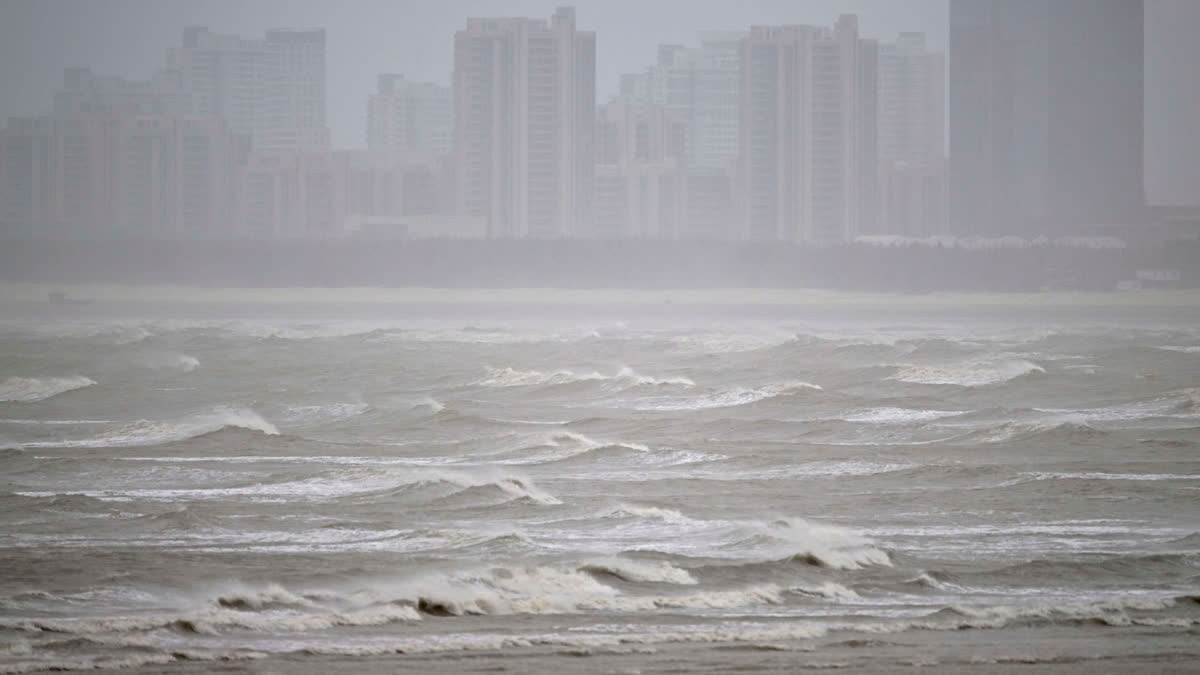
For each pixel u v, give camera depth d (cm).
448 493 11538
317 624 7344
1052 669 6431
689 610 7825
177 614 7462
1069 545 9769
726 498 11700
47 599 7931
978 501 11531
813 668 6419
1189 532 10262
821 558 8938
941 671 6378
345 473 12569
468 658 6619
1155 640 7044
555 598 7962
